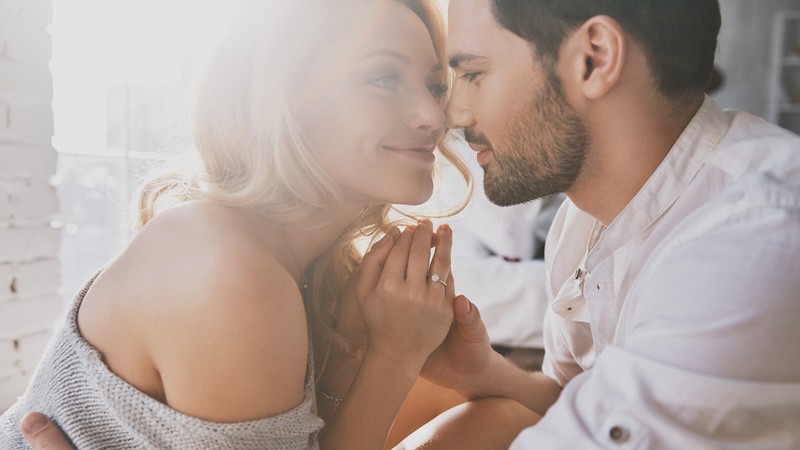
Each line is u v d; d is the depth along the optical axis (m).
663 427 0.62
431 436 1.09
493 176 0.95
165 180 1.09
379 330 0.97
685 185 0.88
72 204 3.39
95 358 0.81
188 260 0.78
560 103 0.88
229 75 0.98
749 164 0.84
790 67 6.50
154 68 2.64
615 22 0.83
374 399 0.96
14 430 0.93
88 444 0.81
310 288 1.09
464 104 0.94
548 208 2.51
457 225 1.55
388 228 1.20
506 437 1.09
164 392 0.81
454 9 0.93
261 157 0.94
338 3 0.94
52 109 1.96
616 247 0.96
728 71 6.70
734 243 0.70
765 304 0.65
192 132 1.02
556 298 1.13
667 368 0.64
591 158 0.90
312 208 0.98
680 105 0.88
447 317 0.99
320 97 0.95
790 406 0.63
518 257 2.51
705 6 0.86
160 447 0.78
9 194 1.84
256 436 0.77
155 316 0.77
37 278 1.92
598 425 0.65
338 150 0.96
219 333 0.74
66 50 2.80
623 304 0.96
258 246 0.81
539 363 2.29
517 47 0.88
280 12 0.93
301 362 0.82
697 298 0.67
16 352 1.87
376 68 0.94
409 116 0.96
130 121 2.79
